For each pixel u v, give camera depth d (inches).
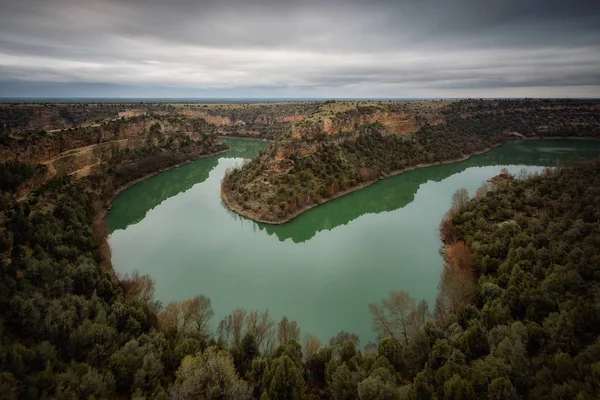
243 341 1470.2
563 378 1121.4
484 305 1686.8
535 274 1823.3
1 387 1006.4
